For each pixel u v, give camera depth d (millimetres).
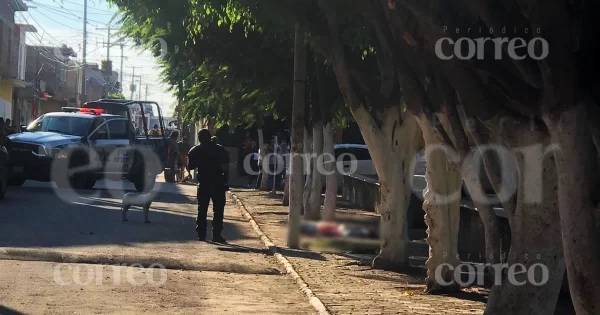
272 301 10586
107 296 9992
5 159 21000
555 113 6094
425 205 12125
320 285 11914
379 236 15047
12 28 54969
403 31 8438
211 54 19641
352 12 12914
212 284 11570
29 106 67625
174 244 15617
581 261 6004
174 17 15352
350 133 43969
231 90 22547
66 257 12750
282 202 27219
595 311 5957
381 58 13734
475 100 7055
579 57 6156
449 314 10047
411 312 10078
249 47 19781
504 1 6887
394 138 14242
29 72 73062
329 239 16375
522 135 6828
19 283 10391
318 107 21609
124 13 17875
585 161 6008
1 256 12352
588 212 5988
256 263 14070
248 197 30328
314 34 13742
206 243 16328
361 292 11531
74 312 8945
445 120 8969
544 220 6922
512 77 6906
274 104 23875
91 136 25953
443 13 7363
